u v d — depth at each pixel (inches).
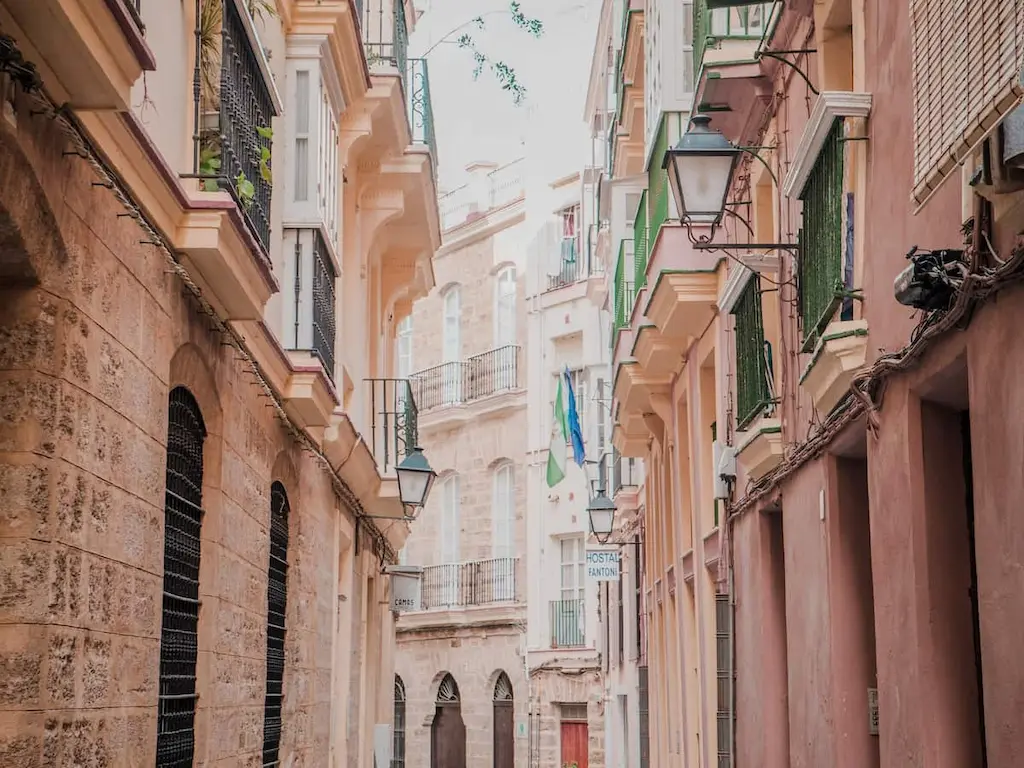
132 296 285.9
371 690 821.9
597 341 1344.7
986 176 232.1
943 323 264.7
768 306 477.7
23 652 235.0
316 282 495.5
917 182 269.1
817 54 394.6
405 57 708.0
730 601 538.3
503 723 1433.3
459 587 1492.4
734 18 482.9
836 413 359.3
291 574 507.8
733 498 538.6
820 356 345.1
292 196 494.6
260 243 387.5
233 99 350.6
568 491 1373.0
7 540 236.4
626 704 1154.7
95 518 263.6
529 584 1401.3
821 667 388.2
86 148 248.2
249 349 407.2
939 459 297.7
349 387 641.6
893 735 314.3
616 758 1181.7
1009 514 238.2
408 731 1536.7
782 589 482.3
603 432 1342.3
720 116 496.1
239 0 345.7
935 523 296.0
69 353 247.1
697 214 389.7
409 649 1552.7
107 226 267.7
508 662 1418.6
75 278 249.8
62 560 245.3
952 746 290.4
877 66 329.1
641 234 707.4
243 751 406.9
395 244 789.9
